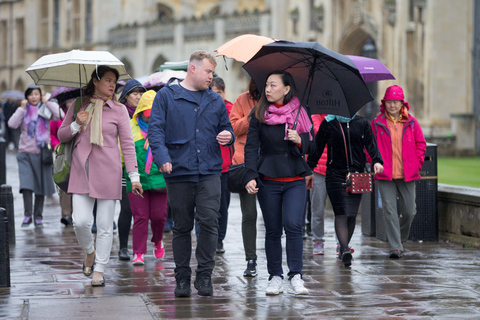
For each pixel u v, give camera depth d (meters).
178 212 10.24
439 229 16.42
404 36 53.84
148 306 9.70
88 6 85.00
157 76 16.28
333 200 12.95
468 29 53.62
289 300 10.12
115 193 11.02
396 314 9.26
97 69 11.02
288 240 10.45
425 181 15.89
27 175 18.45
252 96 12.06
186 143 10.15
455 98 53.34
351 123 12.77
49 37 91.31
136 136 13.25
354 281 11.52
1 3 100.69
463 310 9.47
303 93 10.73
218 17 70.12
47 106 18.39
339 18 60.28
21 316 9.09
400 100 13.85
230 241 16.22
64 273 12.37
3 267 11.11
